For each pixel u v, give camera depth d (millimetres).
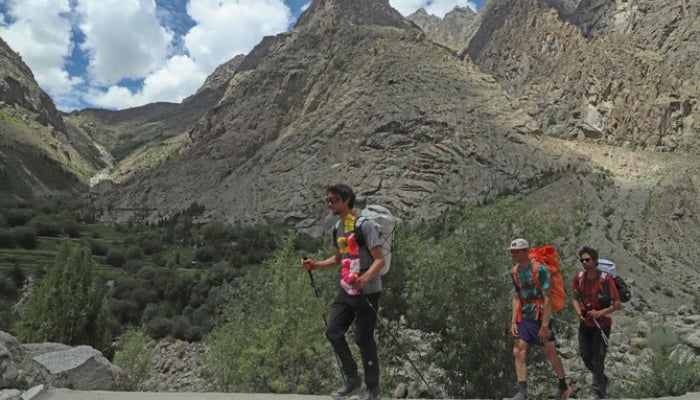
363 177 171125
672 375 12039
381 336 20906
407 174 168000
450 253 16891
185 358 49000
